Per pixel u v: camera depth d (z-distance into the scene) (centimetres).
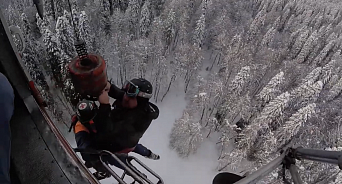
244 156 4441
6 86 226
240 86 4725
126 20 5950
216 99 5266
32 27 5194
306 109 4128
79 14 4888
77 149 412
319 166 3741
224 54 6222
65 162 285
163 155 4772
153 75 5603
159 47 5512
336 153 396
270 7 10069
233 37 6128
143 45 5175
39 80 3697
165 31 5969
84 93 380
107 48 5153
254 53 6581
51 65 3994
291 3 10175
